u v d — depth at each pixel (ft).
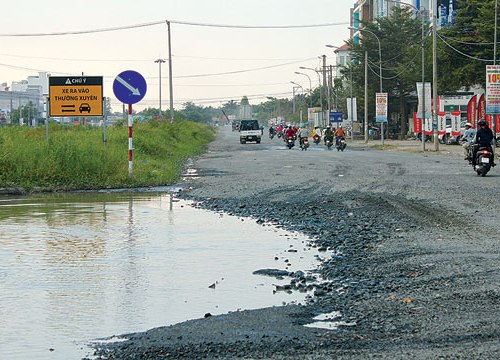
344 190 78.59
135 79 90.43
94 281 35.99
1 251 44.50
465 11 234.99
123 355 24.04
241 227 54.60
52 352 24.68
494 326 25.26
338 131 204.64
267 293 33.04
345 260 40.11
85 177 92.27
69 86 105.29
